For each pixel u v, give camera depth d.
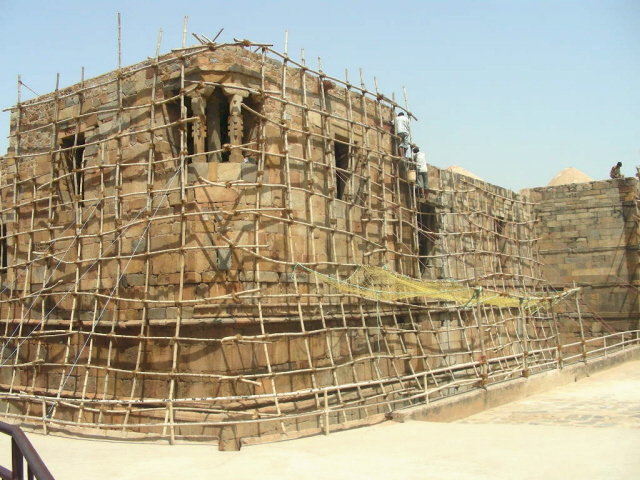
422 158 20.47
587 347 29.34
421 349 18.23
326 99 17.06
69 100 17.11
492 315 22.91
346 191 17.36
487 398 14.98
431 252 21.52
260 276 14.09
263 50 14.70
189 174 14.06
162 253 14.09
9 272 17.70
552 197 30.53
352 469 8.97
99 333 14.59
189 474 9.18
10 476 5.23
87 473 9.37
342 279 16.38
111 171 15.61
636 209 28.83
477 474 8.38
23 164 18.06
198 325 13.45
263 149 14.27
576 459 8.98
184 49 14.17
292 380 14.41
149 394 13.88
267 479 8.67
